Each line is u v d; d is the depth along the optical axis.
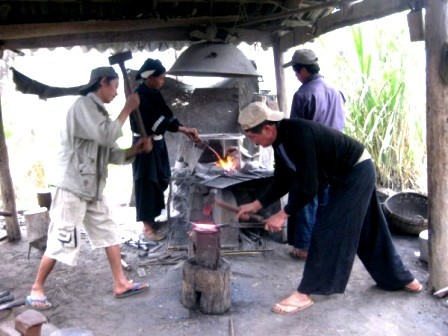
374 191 3.14
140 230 4.93
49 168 7.57
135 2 4.23
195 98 5.14
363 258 3.29
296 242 3.88
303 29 4.79
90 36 4.49
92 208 3.19
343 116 3.87
